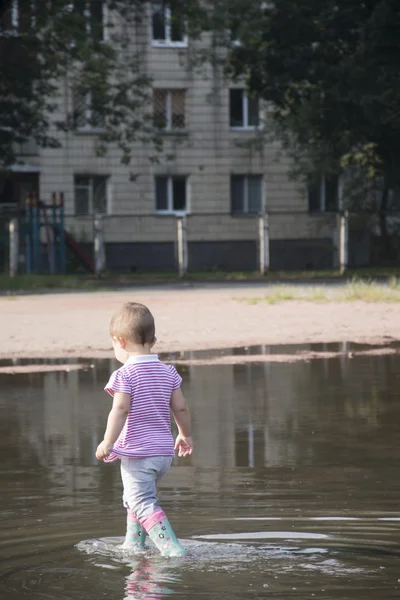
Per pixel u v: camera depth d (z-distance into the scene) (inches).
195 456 356.5
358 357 668.1
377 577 210.1
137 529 241.1
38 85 2065.7
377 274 1977.1
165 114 2522.1
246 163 2564.0
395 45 1764.3
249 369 611.2
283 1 1835.6
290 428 413.4
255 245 2564.0
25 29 1910.7
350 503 277.3
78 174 2448.3
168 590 202.8
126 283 1754.4
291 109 2058.3
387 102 1761.8
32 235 2122.3
